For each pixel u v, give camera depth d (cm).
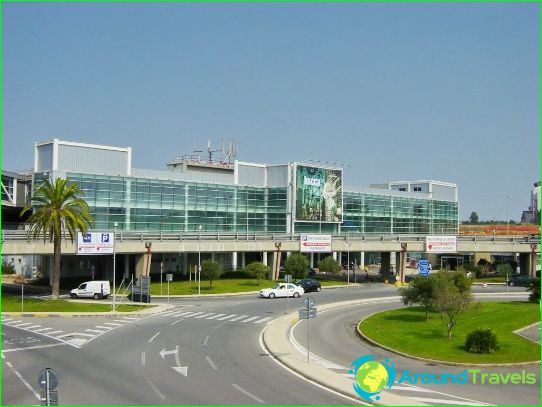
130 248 6894
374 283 8644
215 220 9262
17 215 9144
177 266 8975
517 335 3731
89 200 7775
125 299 6125
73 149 7725
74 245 6247
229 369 2797
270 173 10019
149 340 3628
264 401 2200
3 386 2462
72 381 2530
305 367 2814
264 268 7650
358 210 11375
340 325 4466
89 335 3828
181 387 2419
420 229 12838
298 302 5978
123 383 2491
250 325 4331
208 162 11350
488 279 9125
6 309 5078
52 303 5375
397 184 14000
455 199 14138
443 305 3756
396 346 3466
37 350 3291
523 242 9056
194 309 5347
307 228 9988
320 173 10075
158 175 8600
